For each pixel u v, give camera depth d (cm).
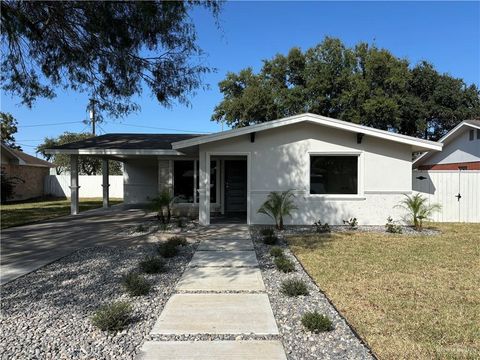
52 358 350
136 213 1645
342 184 1231
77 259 755
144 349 365
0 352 362
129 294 530
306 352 361
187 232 1090
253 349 365
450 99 2931
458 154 1917
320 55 2878
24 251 834
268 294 535
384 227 1181
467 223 1305
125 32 804
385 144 1214
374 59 2697
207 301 505
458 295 527
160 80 942
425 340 387
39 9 793
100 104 1028
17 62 941
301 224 1220
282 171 1217
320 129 1216
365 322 432
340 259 743
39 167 2991
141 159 2150
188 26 848
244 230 1122
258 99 2841
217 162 1573
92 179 3052
